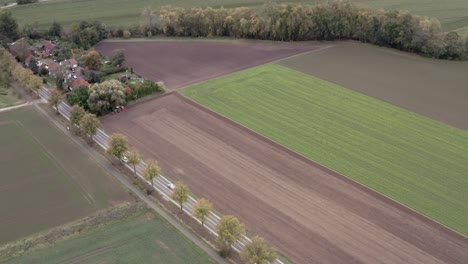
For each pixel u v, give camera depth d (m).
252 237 78.75
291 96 130.12
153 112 122.31
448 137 110.19
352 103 126.12
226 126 115.06
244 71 147.00
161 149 105.62
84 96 123.00
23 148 106.81
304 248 77.19
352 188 92.31
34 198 90.31
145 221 83.75
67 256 75.75
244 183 93.81
